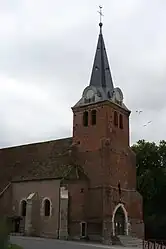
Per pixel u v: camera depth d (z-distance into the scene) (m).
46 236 48.50
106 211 49.00
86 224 49.44
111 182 51.09
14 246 29.20
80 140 54.66
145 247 44.62
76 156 54.16
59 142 58.91
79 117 55.88
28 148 61.75
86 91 56.38
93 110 54.66
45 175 52.09
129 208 53.53
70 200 49.19
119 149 54.16
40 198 50.94
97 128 53.25
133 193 54.81
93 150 52.62
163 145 68.25
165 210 65.12
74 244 39.59
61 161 54.22
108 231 48.28
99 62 58.50
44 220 49.50
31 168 56.19
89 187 51.28
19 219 51.34
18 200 53.41
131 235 52.19
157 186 64.62
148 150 67.19
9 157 62.31
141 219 54.47
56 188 49.66
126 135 56.56
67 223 47.78
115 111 55.12
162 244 43.94
